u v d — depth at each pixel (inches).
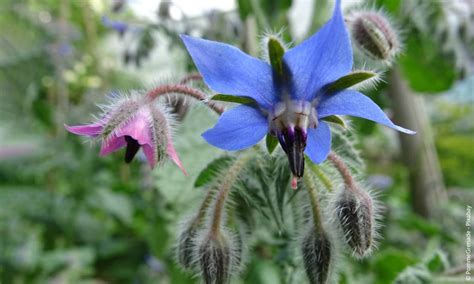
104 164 6.7
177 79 2.5
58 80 8.0
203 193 2.6
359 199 2.2
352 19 2.5
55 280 6.3
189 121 2.8
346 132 2.5
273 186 2.3
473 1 3.9
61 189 8.1
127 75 8.7
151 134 2.0
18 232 6.8
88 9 8.5
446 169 9.0
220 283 2.2
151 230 4.3
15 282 6.3
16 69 8.8
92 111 6.8
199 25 4.3
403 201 7.0
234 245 2.3
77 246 6.9
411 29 4.0
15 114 9.5
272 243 2.8
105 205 6.2
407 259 3.3
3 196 7.1
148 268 6.5
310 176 2.2
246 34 3.4
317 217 2.2
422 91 4.5
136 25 4.4
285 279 2.7
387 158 7.5
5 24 10.3
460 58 4.1
